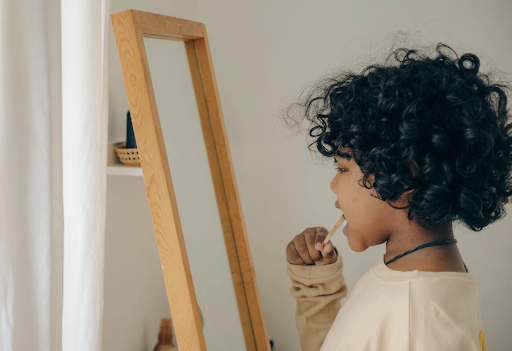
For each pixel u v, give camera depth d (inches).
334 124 27.7
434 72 25.2
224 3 75.4
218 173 41.8
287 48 74.9
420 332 23.7
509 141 27.1
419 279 24.8
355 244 29.0
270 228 79.7
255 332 42.7
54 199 27.1
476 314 25.8
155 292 66.3
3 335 25.8
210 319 35.9
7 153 25.5
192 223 35.5
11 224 25.7
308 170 77.0
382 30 71.5
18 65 25.6
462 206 23.9
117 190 56.1
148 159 31.4
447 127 24.0
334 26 72.9
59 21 27.4
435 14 69.9
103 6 34.7
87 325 31.9
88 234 31.6
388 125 24.6
